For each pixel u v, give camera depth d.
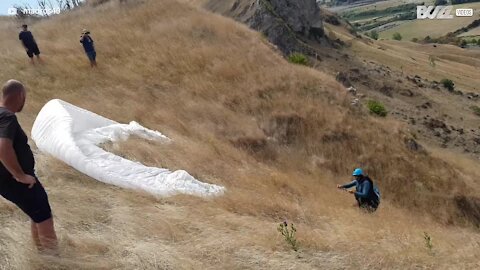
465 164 17.84
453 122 26.73
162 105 14.55
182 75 16.67
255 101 15.61
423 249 5.63
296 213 7.08
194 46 18.77
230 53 18.39
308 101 15.96
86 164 7.39
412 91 30.38
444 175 14.97
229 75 16.77
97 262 4.25
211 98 15.56
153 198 6.63
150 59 17.58
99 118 9.91
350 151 14.49
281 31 29.59
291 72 17.44
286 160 13.66
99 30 20.53
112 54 17.98
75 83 15.41
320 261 4.89
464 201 14.14
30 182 3.73
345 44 41.81
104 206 6.08
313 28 36.66
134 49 18.39
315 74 17.97
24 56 17.17
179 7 23.25
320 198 9.68
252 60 18.03
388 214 9.44
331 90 16.98
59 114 8.89
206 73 16.81
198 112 14.45
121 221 5.43
